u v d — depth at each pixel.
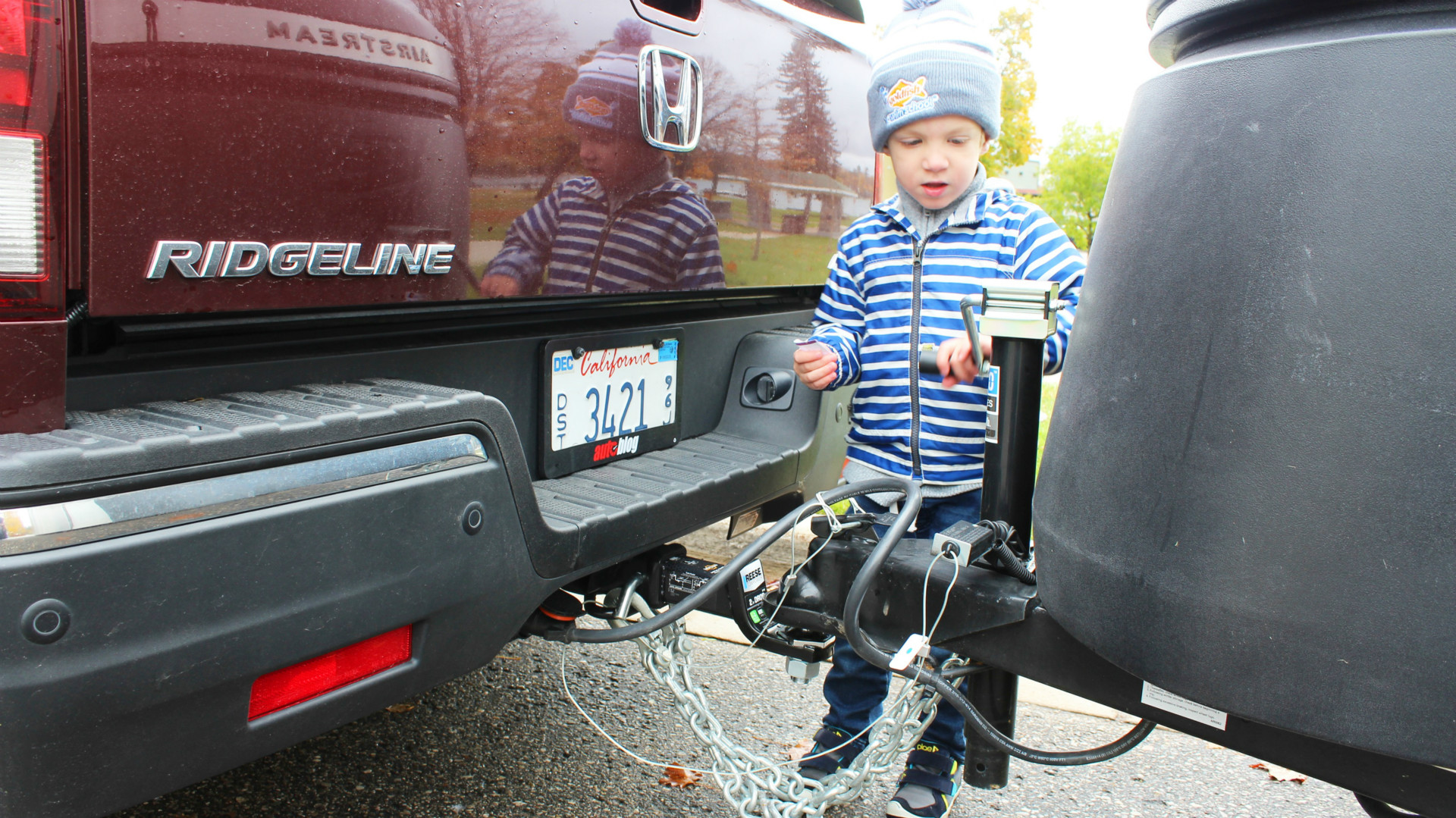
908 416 1.80
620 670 2.47
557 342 1.72
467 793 1.91
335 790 1.91
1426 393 0.78
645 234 1.75
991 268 1.75
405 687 1.25
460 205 1.40
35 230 0.98
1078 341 1.07
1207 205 0.89
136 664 0.95
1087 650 1.25
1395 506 0.80
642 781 1.97
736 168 1.96
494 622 1.35
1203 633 0.90
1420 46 0.78
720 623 2.77
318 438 1.10
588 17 1.57
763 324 2.27
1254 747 1.11
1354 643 0.82
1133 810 1.92
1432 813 1.00
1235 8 0.89
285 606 1.06
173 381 1.21
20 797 0.92
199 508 0.99
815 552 1.53
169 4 1.05
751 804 1.48
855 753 1.81
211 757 1.05
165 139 1.07
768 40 2.00
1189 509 0.90
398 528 1.17
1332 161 0.81
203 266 1.12
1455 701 0.79
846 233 1.93
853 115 2.31
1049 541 1.09
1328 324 0.81
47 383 1.00
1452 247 0.77
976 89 1.65
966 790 1.98
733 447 2.05
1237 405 0.86
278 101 1.16
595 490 1.69
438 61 1.34
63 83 0.99
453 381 1.57
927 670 1.32
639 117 1.69
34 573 0.88
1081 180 37.97
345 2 1.21
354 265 1.27
